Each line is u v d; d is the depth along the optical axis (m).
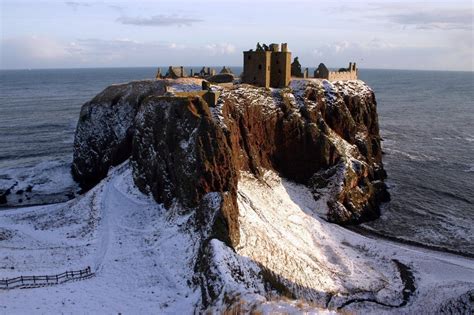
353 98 92.19
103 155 87.44
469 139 135.00
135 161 68.19
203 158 56.16
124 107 88.12
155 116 66.06
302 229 61.91
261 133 75.19
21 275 42.34
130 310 37.88
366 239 62.72
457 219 70.38
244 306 33.12
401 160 106.25
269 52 81.25
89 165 89.06
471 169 98.25
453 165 101.81
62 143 124.25
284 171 76.94
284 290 44.06
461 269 54.47
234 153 62.72
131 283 42.88
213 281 39.56
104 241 52.00
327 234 62.94
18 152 113.19
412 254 58.31
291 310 31.39
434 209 74.62
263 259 48.19
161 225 54.62
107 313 36.94
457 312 44.06
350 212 70.44
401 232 66.38
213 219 49.31
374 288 49.91
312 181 74.69
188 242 48.88
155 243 50.66
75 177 92.19
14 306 36.22
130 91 91.12
